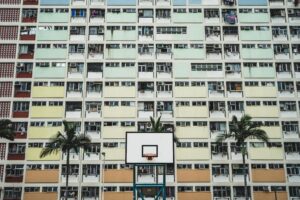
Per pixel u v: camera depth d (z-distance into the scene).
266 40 57.09
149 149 32.75
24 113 53.69
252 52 56.56
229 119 53.88
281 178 51.75
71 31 56.94
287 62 56.38
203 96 54.69
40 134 52.88
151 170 51.78
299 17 57.78
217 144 52.84
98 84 55.09
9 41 56.38
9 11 57.53
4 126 44.56
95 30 57.09
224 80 55.41
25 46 56.41
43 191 50.81
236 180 51.47
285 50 56.88
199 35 57.06
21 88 54.66
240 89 55.25
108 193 50.84
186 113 53.97
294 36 57.31
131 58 56.00
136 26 57.34
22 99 54.16
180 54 56.28
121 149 52.53
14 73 55.16
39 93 54.44
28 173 51.41
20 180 51.16
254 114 54.16
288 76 55.81
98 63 55.88
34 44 56.44
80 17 57.41
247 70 55.88
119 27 57.28
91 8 57.72
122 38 56.81
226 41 56.84
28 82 54.94
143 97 54.47
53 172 51.41
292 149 53.00
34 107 53.88
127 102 54.34
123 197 50.75
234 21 57.25
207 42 56.81
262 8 58.12
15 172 51.50
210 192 51.00
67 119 53.47
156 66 55.81
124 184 51.12
